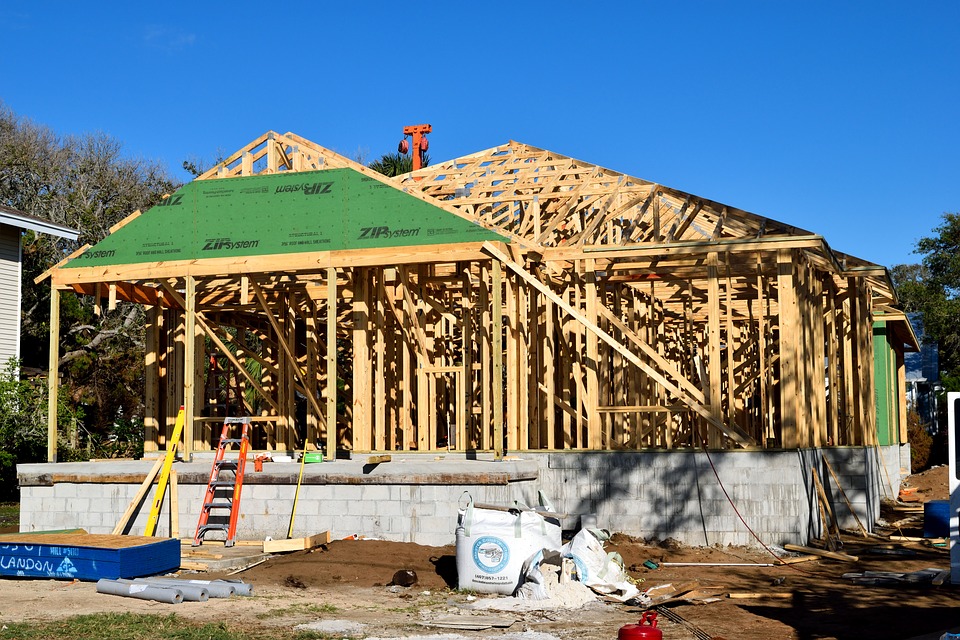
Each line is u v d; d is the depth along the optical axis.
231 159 14.77
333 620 8.43
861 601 9.34
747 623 8.36
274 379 19.00
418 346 14.41
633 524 12.77
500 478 11.86
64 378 29.91
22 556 10.52
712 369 12.85
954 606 9.09
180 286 16.44
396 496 12.24
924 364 36.56
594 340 13.42
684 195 14.77
